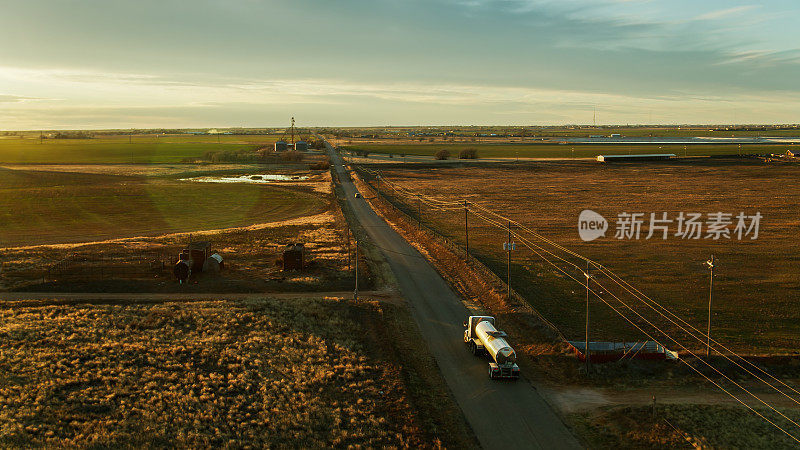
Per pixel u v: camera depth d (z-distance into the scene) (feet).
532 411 125.59
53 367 135.74
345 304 192.54
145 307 183.73
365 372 141.38
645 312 192.03
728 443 110.42
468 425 119.96
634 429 116.57
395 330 172.96
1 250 261.44
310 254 266.77
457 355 156.87
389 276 234.79
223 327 166.71
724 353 155.43
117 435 107.76
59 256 250.16
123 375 132.87
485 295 209.36
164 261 241.76
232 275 225.97
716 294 212.02
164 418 114.62
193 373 135.85
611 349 153.07
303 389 130.31
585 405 128.16
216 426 113.19
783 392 134.41
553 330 168.35
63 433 108.78
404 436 112.57
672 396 131.64
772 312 191.31
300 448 106.42
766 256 269.85
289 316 178.81
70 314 174.81
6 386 125.29
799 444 110.83
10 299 191.31
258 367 140.97
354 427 114.62
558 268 250.16
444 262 260.83
